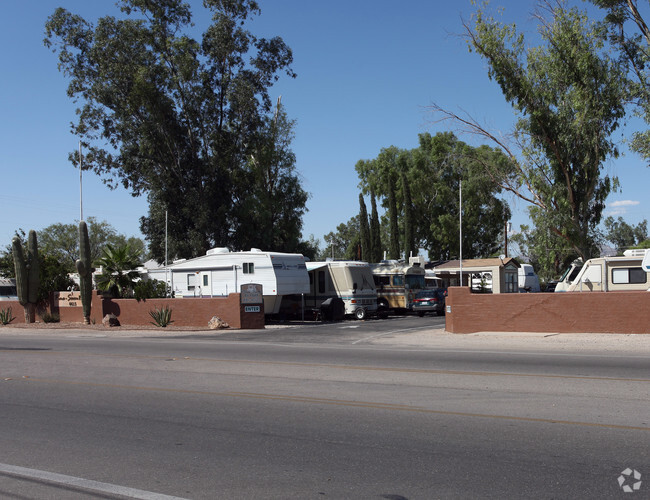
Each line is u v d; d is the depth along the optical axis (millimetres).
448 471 5961
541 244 28891
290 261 29531
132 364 14477
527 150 28078
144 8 43000
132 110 42875
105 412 9055
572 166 28062
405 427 7750
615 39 27250
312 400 9609
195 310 28250
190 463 6398
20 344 20906
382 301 34125
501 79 27766
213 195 44938
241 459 6516
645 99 26344
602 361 13672
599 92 26875
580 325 19734
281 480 5789
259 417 8516
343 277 31516
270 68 46031
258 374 12461
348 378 11680
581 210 28281
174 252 46750
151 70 42188
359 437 7320
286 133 49094
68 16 43094
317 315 31250
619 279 26688
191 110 44219
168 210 46250
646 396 9367
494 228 59938
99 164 45562
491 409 8656
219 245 46125
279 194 48219
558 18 27047
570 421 7852
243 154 46094
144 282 31250
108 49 42188
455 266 47469
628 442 6852
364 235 54688
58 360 15547
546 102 27594
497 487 5473
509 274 46625
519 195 29312
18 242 33188
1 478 5984
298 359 14984
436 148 59125
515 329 20672
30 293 33344
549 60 27172
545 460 6254
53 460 6598
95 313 31891
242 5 45125
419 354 15789
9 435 7742
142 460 6535
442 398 9500
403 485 5578
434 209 59844
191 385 11273
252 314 27141
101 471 6168
